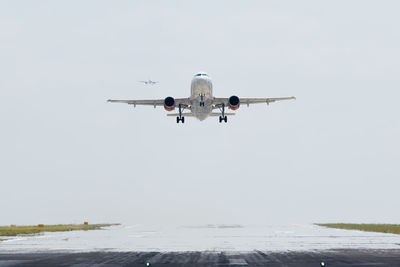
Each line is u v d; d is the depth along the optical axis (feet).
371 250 524.11
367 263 395.34
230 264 392.06
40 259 437.17
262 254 480.64
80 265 388.37
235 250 531.50
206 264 393.50
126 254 486.79
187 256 463.42
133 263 402.31
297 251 515.09
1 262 412.36
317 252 501.15
